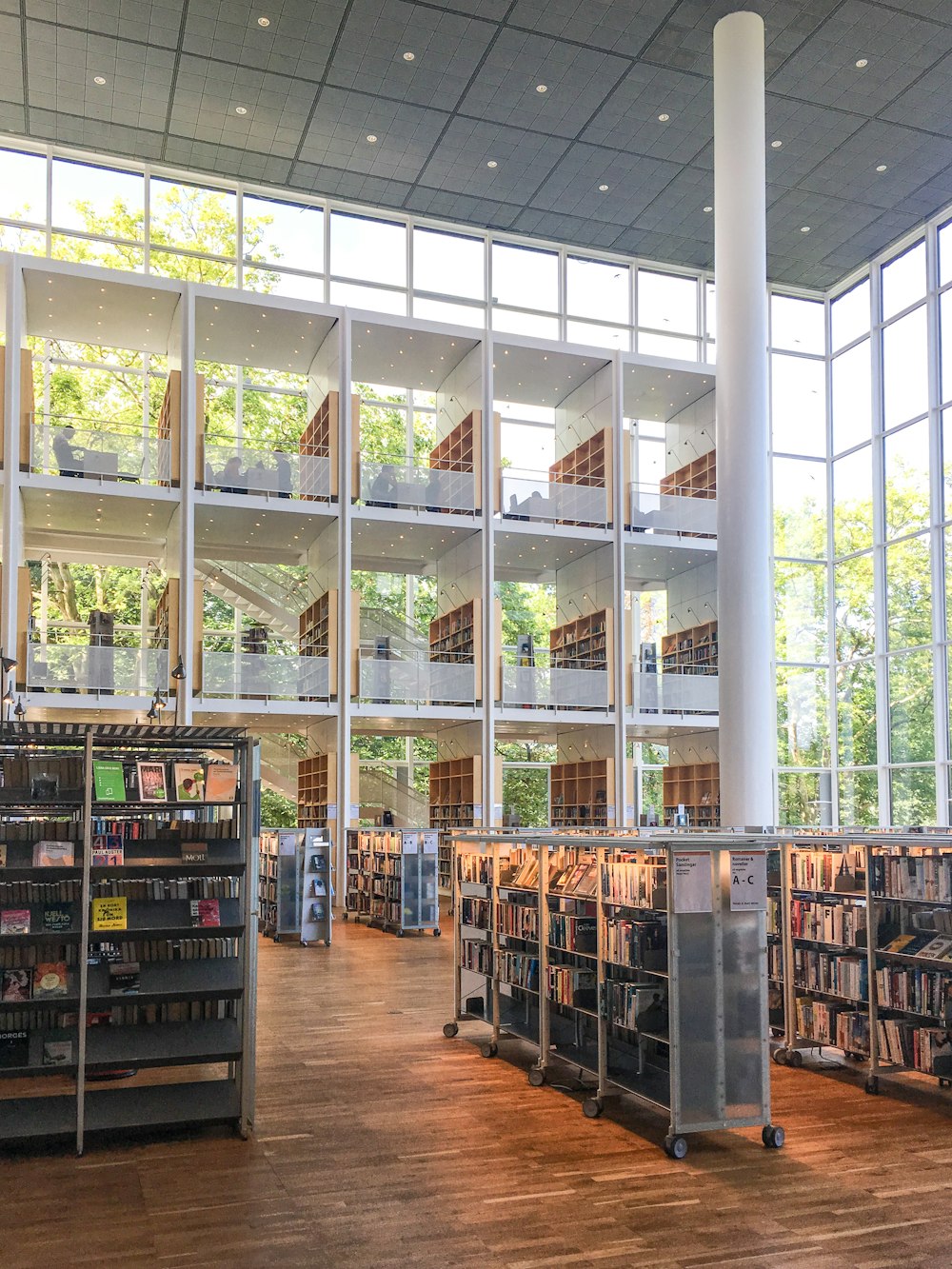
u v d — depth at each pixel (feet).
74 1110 19.79
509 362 68.64
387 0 51.03
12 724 19.56
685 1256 14.47
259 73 56.90
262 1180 17.22
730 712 50.19
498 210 71.67
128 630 68.54
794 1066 25.44
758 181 51.62
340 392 62.23
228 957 20.29
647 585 79.00
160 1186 16.98
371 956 42.91
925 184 66.54
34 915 19.24
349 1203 16.28
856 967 24.30
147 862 19.90
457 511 65.05
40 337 65.31
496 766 62.49
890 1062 24.64
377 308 72.23
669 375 70.59
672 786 73.77
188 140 63.93
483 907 27.40
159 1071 24.64
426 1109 21.27
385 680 60.90
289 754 70.90
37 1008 19.22
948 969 23.24
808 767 76.18
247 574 71.31
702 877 19.52
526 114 60.34
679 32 53.67
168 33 53.57
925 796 68.59
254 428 73.26
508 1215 15.87
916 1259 14.37
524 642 64.95
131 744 20.71
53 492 56.59
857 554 75.72
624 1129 20.10
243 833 20.52
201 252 68.59
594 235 74.84
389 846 52.65
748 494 50.67
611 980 21.52
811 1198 16.62
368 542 67.82
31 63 56.24
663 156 64.39
